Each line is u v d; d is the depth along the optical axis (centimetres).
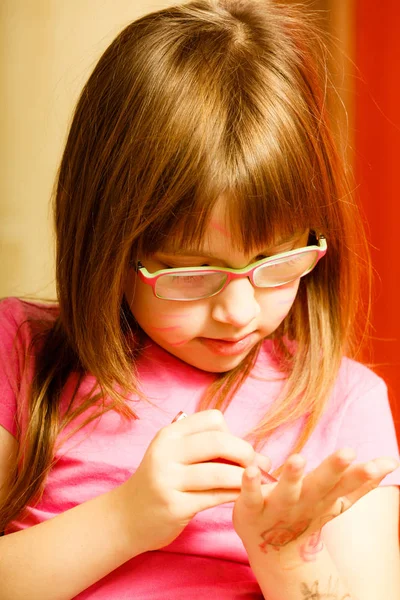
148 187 99
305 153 101
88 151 105
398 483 108
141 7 148
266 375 111
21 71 152
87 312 106
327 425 109
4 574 101
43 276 155
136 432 107
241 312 99
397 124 142
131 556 101
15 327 113
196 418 100
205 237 98
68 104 147
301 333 112
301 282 112
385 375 144
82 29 150
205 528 105
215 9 106
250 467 95
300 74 104
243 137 98
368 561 105
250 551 100
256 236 98
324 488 94
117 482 106
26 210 156
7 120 153
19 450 108
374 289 144
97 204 104
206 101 99
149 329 104
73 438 107
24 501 107
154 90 101
